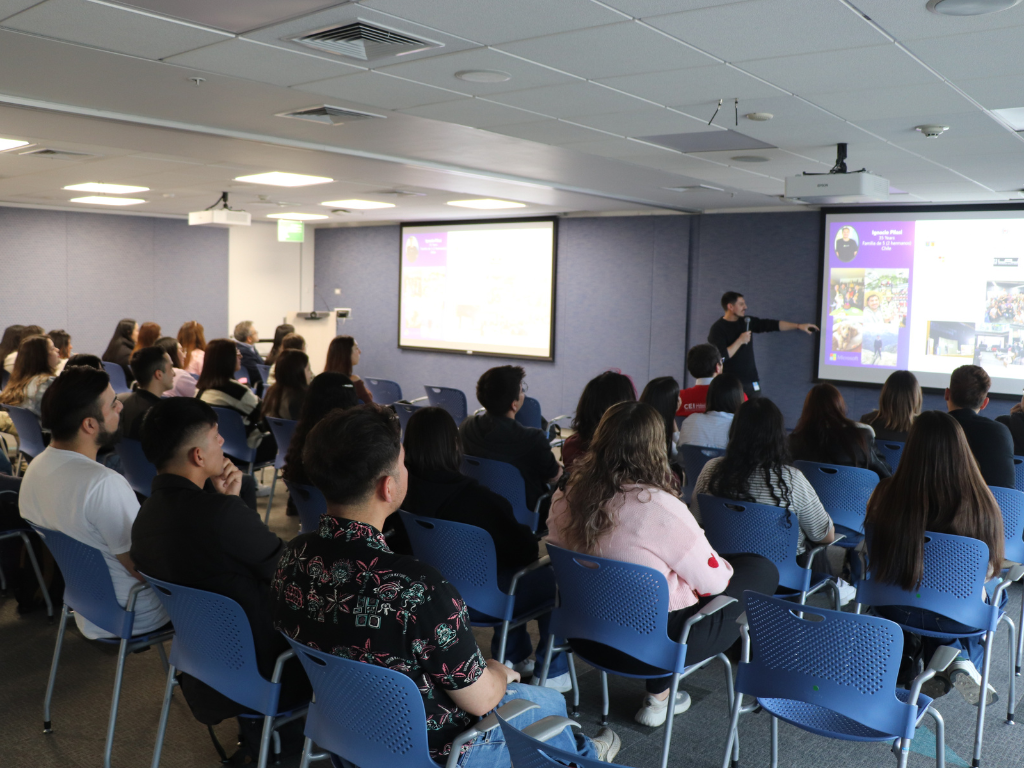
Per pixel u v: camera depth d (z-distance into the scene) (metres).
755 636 2.33
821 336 9.15
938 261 8.39
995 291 8.10
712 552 2.61
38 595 4.13
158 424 2.44
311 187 8.74
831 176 5.48
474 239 12.12
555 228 11.20
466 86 4.32
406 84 4.30
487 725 1.79
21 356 5.54
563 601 2.72
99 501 2.71
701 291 10.05
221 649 2.29
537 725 1.78
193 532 2.30
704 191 8.22
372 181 8.09
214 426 2.52
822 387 4.10
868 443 4.05
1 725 3.06
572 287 11.16
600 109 4.75
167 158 6.87
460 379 12.51
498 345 11.98
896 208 8.59
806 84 4.07
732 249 9.77
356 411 1.83
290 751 2.83
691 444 4.41
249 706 2.27
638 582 2.49
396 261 13.19
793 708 2.39
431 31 3.42
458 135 5.67
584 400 4.07
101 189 9.24
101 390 2.89
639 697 3.38
